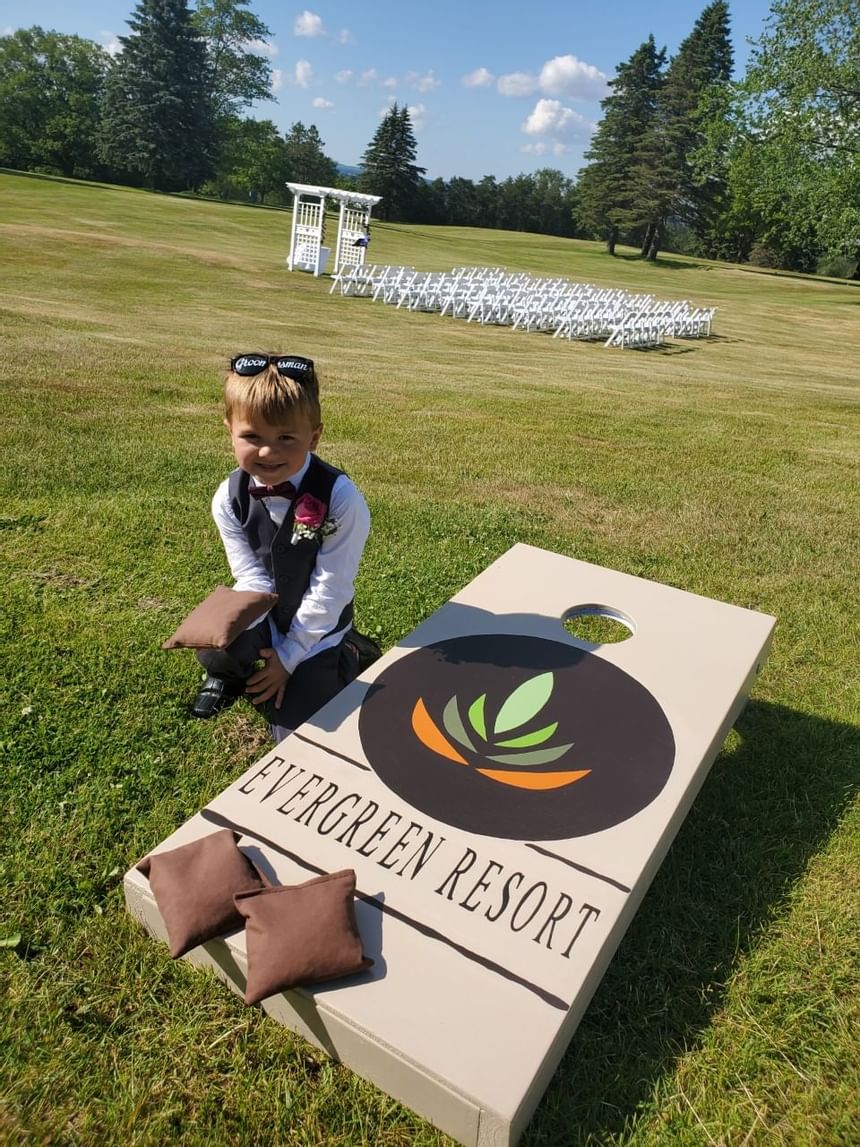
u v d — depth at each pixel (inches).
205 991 83.7
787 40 1364.4
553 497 240.5
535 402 380.8
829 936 96.2
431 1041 69.8
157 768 115.0
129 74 2544.3
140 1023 81.0
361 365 443.5
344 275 787.4
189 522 193.9
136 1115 73.2
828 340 982.4
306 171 3157.0
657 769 98.9
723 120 1497.3
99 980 84.8
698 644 124.6
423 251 1558.8
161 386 321.4
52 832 102.6
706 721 107.9
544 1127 75.0
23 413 263.1
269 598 102.7
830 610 178.9
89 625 148.5
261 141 3002.0
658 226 2266.2
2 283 598.5
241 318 578.6
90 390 303.6
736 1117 76.4
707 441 331.0
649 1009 86.4
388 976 74.4
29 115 2640.3
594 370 532.7
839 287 1855.3
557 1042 71.1
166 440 251.8
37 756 115.5
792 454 319.3
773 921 98.1
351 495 107.2
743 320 1116.5
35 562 169.5
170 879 81.0
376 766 97.1
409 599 167.5
